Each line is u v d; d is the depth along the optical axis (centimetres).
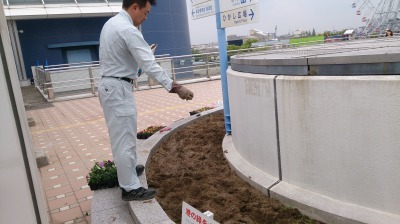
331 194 272
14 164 94
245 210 298
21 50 1961
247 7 442
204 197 328
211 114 686
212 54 1570
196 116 662
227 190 344
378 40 610
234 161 395
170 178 390
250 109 353
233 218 285
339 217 254
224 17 486
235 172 384
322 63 262
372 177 243
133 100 310
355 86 240
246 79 353
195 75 1731
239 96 379
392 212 237
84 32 2097
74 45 2070
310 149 280
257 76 333
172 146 509
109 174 365
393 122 225
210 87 1343
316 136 273
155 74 294
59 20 2028
